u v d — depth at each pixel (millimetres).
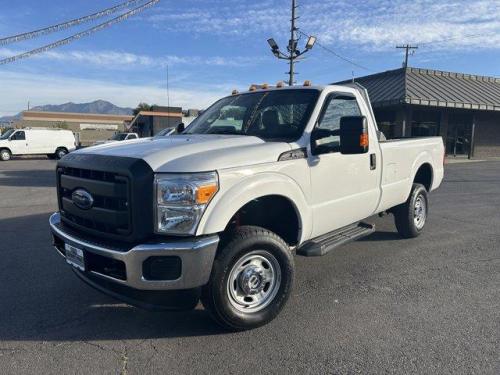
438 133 26125
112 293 3479
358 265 5461
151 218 3236
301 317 3986
